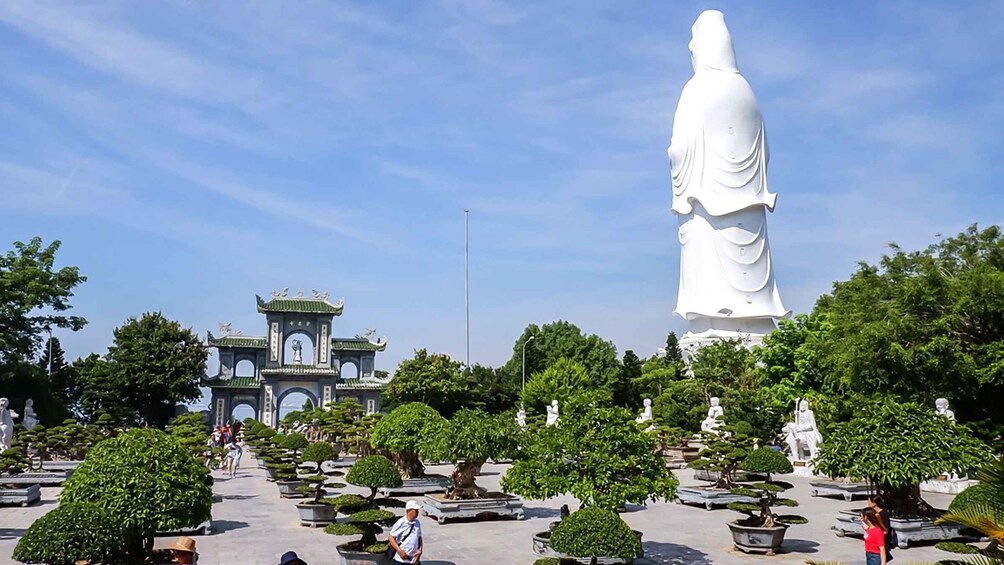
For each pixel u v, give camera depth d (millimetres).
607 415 21484
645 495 20906
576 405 22031
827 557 22609
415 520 17531
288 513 31797
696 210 98188
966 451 22531
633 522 29594
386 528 26828
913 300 39406
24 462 36594
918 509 24734
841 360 40656
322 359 94500
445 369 86938
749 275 96438
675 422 68438
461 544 24562
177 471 18344
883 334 38250
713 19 101812
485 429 29156
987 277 37500
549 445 21672
